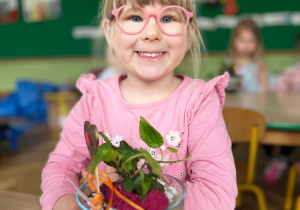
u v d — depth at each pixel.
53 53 4.29
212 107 0.73
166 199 0.43
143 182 0.40
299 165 1.87
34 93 3.86
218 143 0.67
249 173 1.58
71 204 0.59
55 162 0.76
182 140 0.74
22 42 4.36
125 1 0.69
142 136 0.48
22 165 2.73
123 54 0.70
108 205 0.42
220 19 3.67
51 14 4.16
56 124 3.58
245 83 2.60
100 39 3.11
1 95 4.02
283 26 3.52
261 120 1.45
